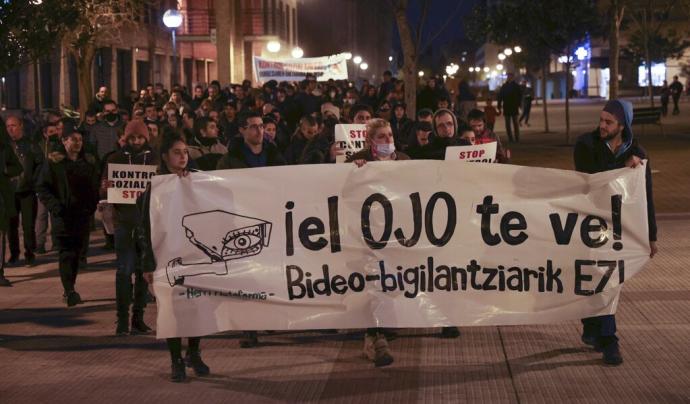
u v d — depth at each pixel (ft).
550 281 25.23
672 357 25.58
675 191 59.52
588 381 23.79
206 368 25.21
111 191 29.58
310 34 230.68
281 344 28.19
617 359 24.94
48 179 33.76
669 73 271.08
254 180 24.62
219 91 76.64
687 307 30.99
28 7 42.45
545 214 25.12
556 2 106.52
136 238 29.71
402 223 25.04
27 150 44.27
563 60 111.65
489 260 25.18
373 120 26.81
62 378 25.30
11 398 23.68
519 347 27.07
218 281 24.48
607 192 25.08
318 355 26.89
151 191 24.21
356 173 24.91
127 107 80.64
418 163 25.00
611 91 82.64
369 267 25.00
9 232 43.60
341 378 24.67
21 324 31.63
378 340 25.61
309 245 24.82
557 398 22.59
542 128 135.44
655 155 83.35
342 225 24.90
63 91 104.06
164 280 24.29
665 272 36.47
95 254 44.96
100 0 70.64
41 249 46.32
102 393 23.93
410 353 26.78
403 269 25.09
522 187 25.11
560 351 26.53
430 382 24.12
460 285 25.21
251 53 162.30
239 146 29.01
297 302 24.88
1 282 38.04
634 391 22.93
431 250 25.09
